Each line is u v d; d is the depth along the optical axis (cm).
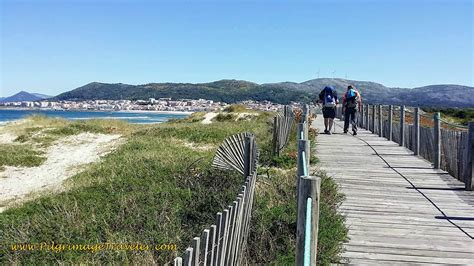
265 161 1278
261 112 4097
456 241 648
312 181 371
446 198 884
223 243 422
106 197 1090
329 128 2030
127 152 1797
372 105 2142
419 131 1407
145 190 1104
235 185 1020
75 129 2562
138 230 870
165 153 1582
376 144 1669
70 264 741
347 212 787
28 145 2192
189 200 979
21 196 1352
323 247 588
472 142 939
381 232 686
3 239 848
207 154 1576
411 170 1162
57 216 952
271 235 704
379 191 940
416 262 573
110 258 749
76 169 1703
